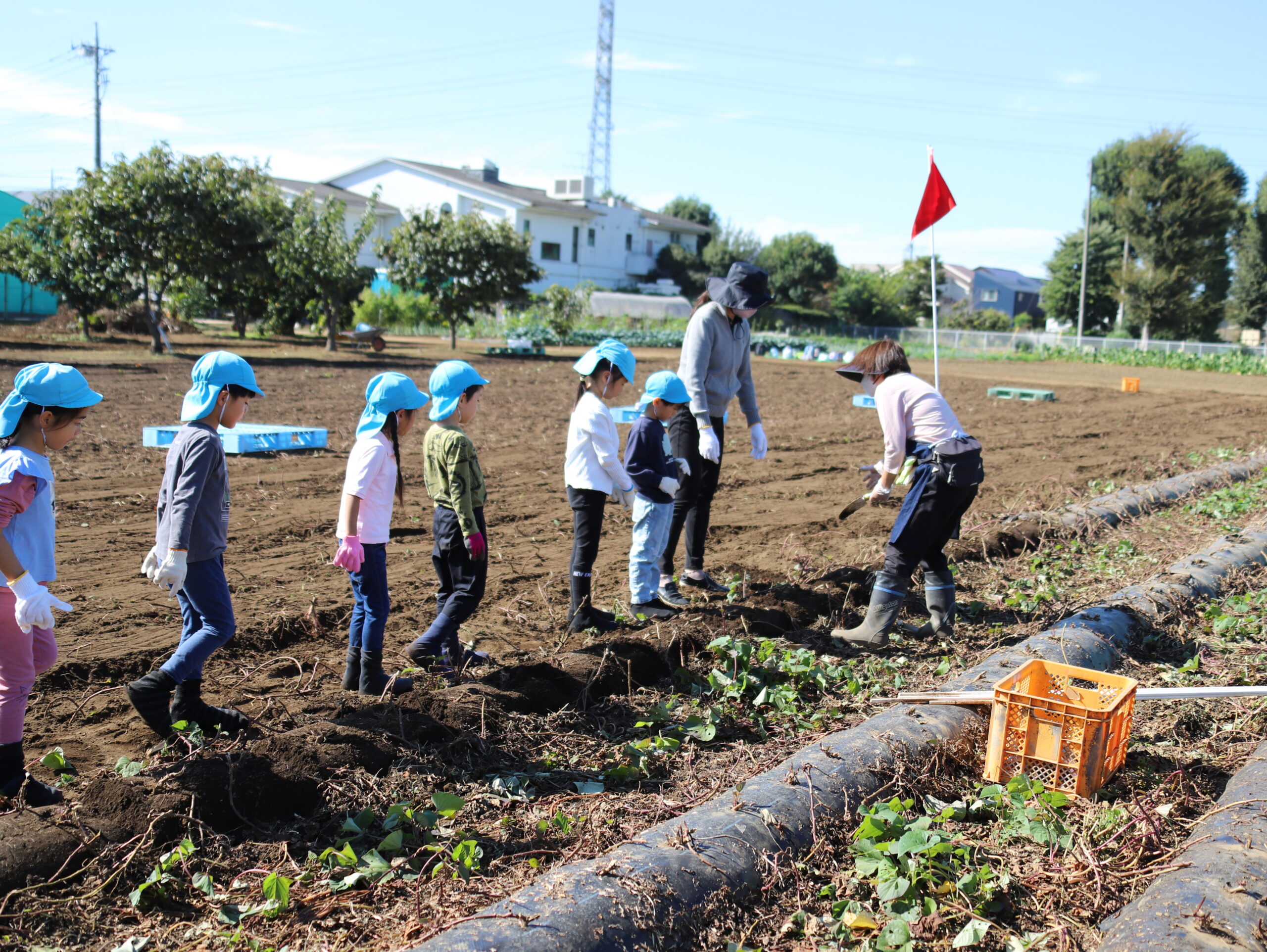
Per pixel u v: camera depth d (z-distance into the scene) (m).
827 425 15.77
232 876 3.17
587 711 4.64
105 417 12.91
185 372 18.75
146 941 2.81
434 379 4.89
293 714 4.35
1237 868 3.05
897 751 3.94
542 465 11.27
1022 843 3.56
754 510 9.23
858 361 5.71
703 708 4.74
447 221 29.70
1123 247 60.75
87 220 21.09
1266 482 10.44
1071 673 4.28
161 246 21.42
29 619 3.23
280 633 5.44
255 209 23.34
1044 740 3.88
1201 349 43.22
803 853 3.38
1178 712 4.68
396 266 30.14
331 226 26.81
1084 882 3.27
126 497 8.69
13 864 2.95
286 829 3.44
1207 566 6.87
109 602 5.87
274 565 6.80
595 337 37.00
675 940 2.89
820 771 3.74
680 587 6.59
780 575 6.94
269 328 31.27
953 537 6.29
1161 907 2.90
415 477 10.11
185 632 4.17
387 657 5.13
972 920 3.04
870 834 3.37
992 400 21.09
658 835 3.32
